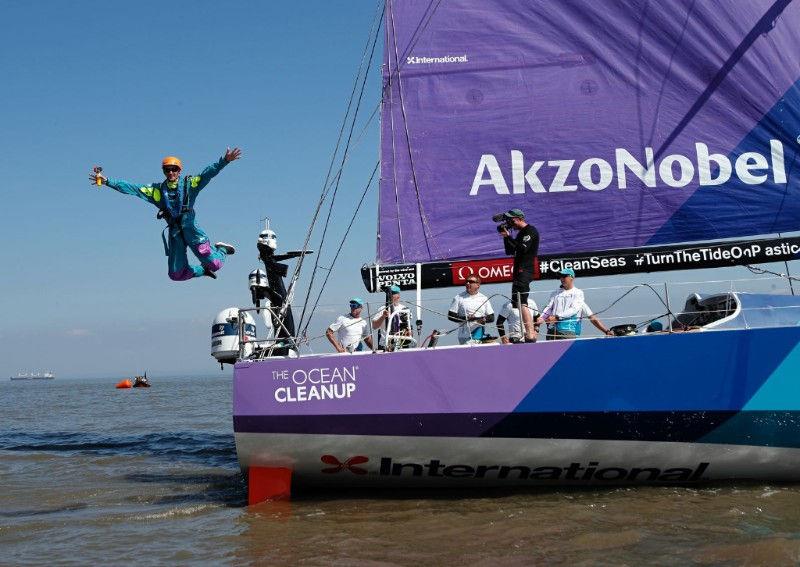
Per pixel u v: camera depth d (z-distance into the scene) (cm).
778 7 979
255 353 885
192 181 841
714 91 988
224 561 643
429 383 806
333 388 812
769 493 799
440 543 667
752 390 794
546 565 600
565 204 990
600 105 995
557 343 805
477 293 960
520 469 823
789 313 854
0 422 2306
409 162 982
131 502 911
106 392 5906
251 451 830
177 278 870
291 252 954
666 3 991
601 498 800
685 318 920
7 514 856
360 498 848
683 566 585
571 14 998
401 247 972
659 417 796
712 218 987
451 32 995
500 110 993
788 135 982
